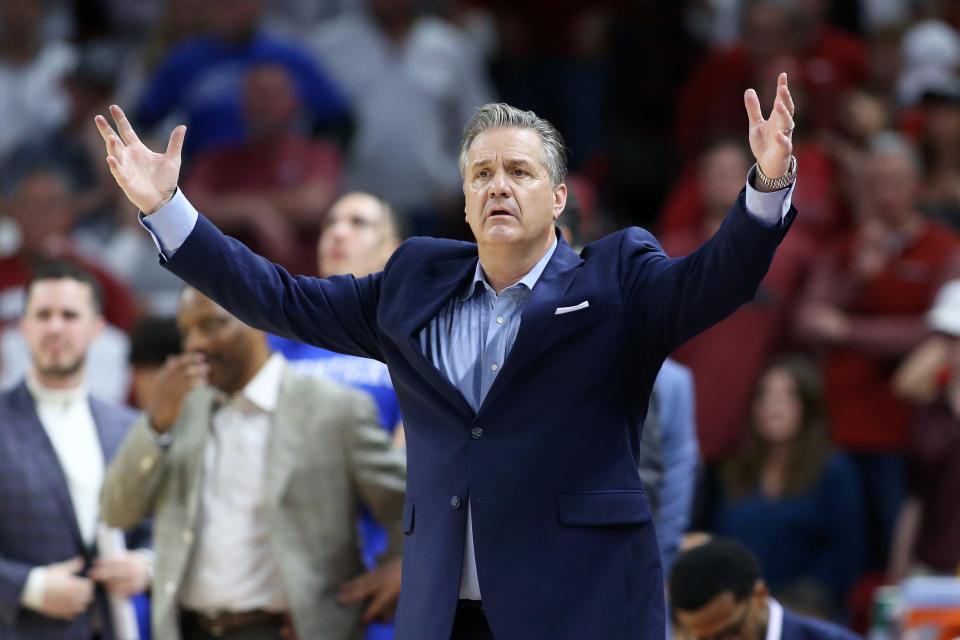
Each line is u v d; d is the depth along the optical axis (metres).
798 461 21.95
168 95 28.83
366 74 30.11
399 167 29.80
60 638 15.49
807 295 24.25
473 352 10.73
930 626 15.43
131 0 34.03
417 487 10.75
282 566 14.31
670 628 17.36
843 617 21.64
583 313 10.45
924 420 22.55
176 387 14.41
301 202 27.25
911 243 24.38
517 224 10.55
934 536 22.16
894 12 34.62
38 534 15.73
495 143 10.68
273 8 32.97
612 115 32.94
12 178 30.45
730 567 14.37
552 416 10.38
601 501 10.33
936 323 22.62
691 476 16.44
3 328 24.39
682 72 32.94
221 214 27.06
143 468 14.57
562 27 33.69
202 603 14.59
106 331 23.38
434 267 11.16
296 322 11.14
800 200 26.31
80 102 30.59
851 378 24.02
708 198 25.16
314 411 14.76
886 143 25.36
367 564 15.82
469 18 33.94
